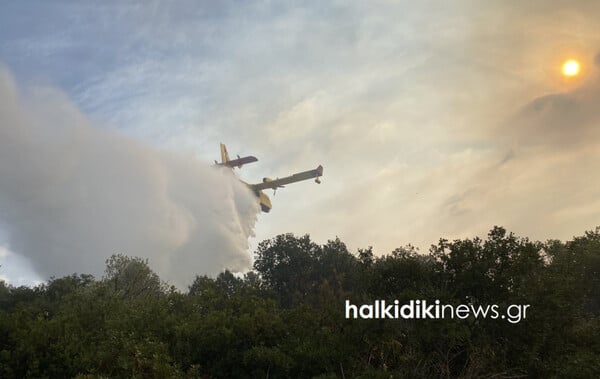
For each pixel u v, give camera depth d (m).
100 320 17.25
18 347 13.93
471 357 14.13
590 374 13.01
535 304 15.04
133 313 16.98
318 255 56.56
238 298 18.34
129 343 13.67
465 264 16.20
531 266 15.87
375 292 16.78
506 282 15.77
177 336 15.36
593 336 15.40
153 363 13.21
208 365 15.14
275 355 14.16
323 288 31.72
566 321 15.27
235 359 14.85
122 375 13.23
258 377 14.36
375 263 17.80
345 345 14.51
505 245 16.30
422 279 16.58
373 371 13.42
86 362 13.56
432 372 14.48
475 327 15.21
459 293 16.06
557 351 14.80
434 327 14.13
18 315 15.36
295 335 15.81
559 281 15.58
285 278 53.25
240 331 15.46
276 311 17.20
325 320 16.55
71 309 18.22
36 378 13.47
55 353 14.04
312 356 14.25
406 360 14.35
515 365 14.48
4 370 13.42
